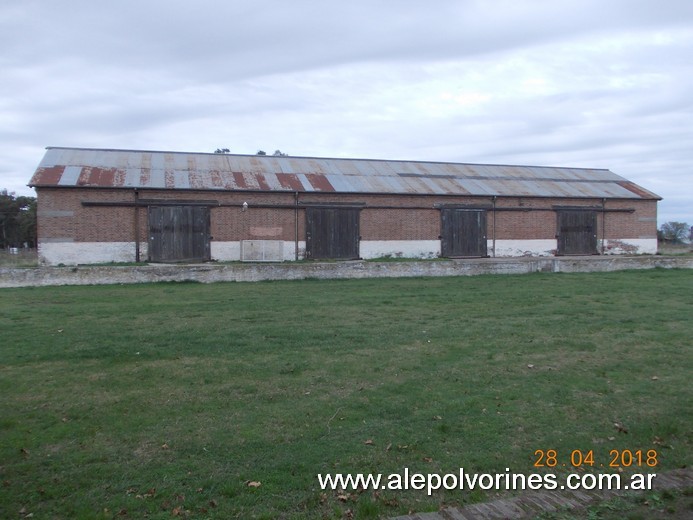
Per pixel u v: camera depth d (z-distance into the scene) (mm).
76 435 5711
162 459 5156
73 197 23391
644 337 10133
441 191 28406
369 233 27266
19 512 4281
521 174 33281
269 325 11352
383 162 32062
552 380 7480
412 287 18031
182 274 19125
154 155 28016
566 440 5598
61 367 8180
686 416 6215
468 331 10711
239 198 25422
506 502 4449
